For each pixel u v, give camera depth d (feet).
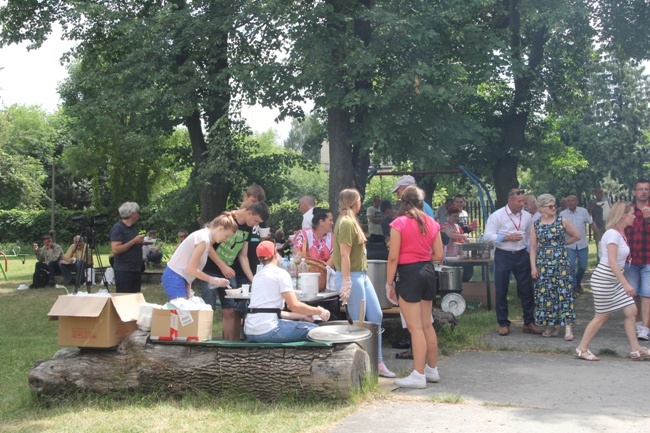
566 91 63.05
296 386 19.06
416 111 46.09
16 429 17.80
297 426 16.85
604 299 24.99
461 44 49.98
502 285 30.60
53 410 19.58
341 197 22.68
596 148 122.21
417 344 20.99
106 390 20.24
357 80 45.80
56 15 61.67
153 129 59.72
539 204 29.50
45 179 167.73
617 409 18.49
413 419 17.48
